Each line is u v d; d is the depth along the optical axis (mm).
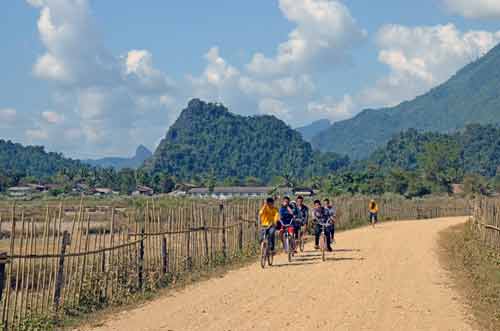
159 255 16938
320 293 14695
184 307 13141
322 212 24391
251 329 11000
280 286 15727
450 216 64688
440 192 93125
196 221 19422
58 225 14094
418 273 18422
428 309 13039
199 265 19422
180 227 18016
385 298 14164
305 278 17109
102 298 13883
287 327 11164
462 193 92938
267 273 18203
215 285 16109
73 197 74562
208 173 168250
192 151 185750
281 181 111625
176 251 17891
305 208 24953
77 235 13438
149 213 16797
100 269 13969
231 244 22859
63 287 12883
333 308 12914
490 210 26578
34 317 11711
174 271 17547
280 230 21531
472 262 21031
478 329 11359
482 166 135250
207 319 11859
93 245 14039
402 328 11273
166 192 115562
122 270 14891
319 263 20531
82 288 13328
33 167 156250
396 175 89500
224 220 21891
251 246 24766
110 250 14234
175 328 11148
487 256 22359
